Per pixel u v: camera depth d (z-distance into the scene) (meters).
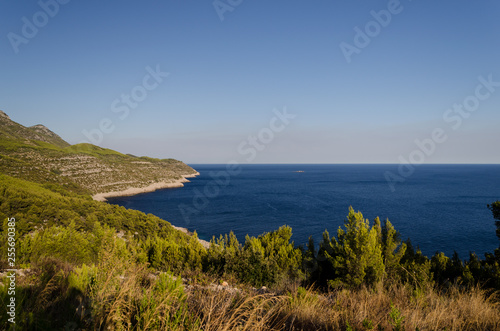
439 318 3.37
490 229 49.44
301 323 3.15
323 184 154.62
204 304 3.19
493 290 6.34
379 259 9.12
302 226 54.53
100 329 2.51
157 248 9.93
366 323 3.05
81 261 8.41
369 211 69.00
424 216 62.03
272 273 8.45
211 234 49.44
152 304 2.74
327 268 10.72
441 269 9.84
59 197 35.12
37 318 2.46
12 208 22.00
